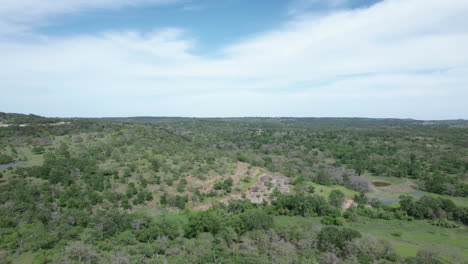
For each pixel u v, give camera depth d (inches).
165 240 2068.2
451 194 3855.8
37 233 2026.3
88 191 2928.2
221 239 2145.7
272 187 3713.1
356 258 1958.7
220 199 3400.6
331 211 3053.6
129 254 1851.6
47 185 2856.8
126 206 2901.1
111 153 4104.3
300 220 2942.9
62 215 2405.3
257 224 2308.1
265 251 1989.4
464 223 2893.7
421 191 4143.7
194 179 3846.0
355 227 2795.3
